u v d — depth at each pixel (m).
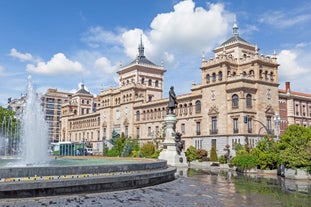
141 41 113.56
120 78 113.06
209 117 72.75
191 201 17.62
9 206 14.13
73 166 18.16
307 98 80.94
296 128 38.66
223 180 29.91
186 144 77.94
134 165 22.06
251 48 83.81
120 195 18.23
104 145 101.19
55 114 180.12
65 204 15.01
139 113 96.19
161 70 109.88
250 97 67.62
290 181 29.72
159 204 16.33
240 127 65.44
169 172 25.86
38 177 16.78
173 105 48.81
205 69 75.19
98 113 115.69
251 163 39.88
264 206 16.80
